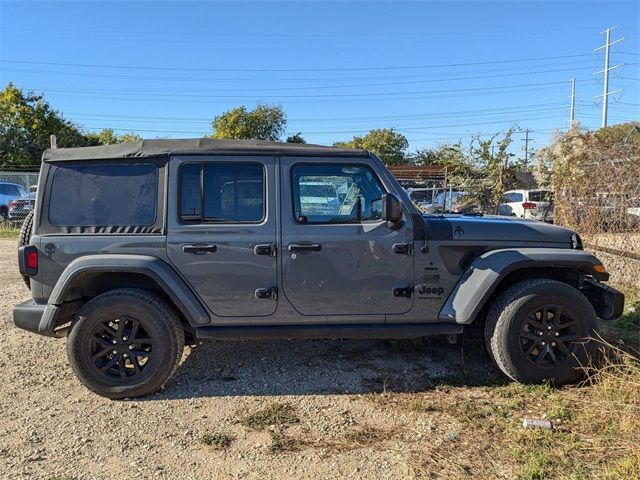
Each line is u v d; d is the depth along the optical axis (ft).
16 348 17.10
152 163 13.51
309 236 13.39
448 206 44.62
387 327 13.79
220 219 13.44
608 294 14.12
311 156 13.69
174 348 13.28
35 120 98.68
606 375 13.07
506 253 13.57
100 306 13.03
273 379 14.46
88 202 13.46
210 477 9.88
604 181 22.65
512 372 13.53
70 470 10.10
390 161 157.48
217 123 139.13
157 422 12.07
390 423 11.89
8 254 39.52
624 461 9.75
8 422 12.06
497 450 10.60
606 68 138.82
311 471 10.03
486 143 42.29
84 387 14.05
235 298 13.38
